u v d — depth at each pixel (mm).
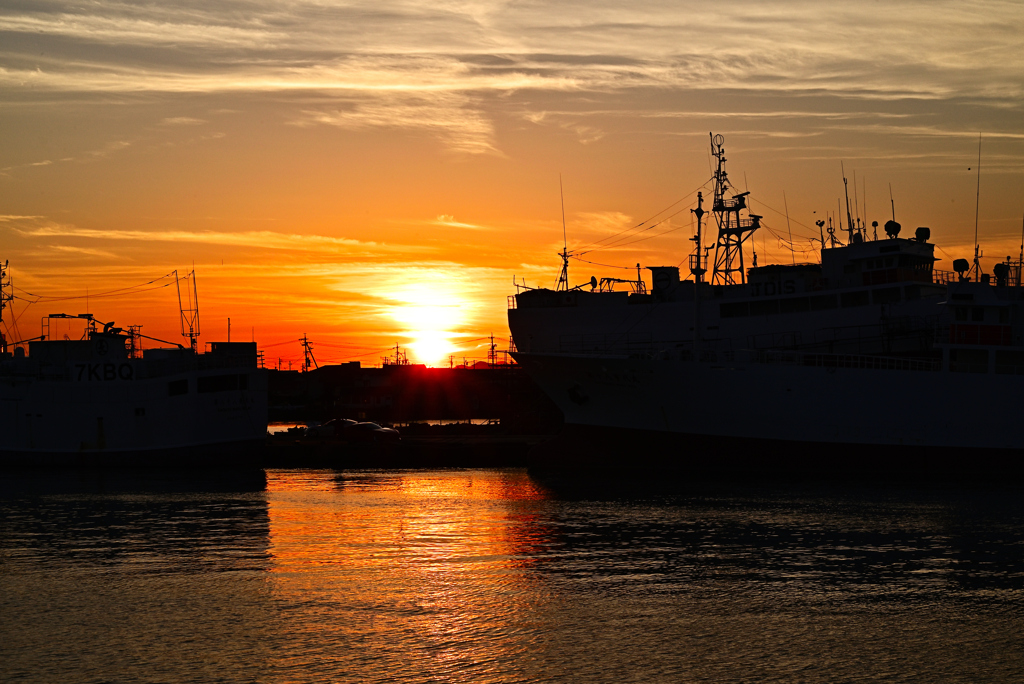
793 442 62781
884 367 63125
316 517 50312
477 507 53031
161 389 73688
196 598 34812
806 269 73562
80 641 30266
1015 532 45125
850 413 62125
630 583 36594
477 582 36844
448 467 73625
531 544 43219
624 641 30141
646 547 42500
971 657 28797
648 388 65000
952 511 50406
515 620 32188
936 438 61906
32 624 31922
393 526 47688
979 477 61562
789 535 44688
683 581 36844
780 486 59250
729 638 30328
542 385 69688
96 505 54656
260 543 43781
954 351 62688
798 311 70562
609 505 53125
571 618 32375
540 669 27891
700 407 64062
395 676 27453
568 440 69062
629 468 66938
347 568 39031
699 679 27109
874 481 61000
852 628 31328
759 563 39500
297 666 28156
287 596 35031
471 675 27484
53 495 58781
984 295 62531
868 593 35219
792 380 62344
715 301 72562
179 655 29047
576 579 37188
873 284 69750
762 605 33750
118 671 27812
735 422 63562
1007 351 62062
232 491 60188
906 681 27031
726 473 64125
